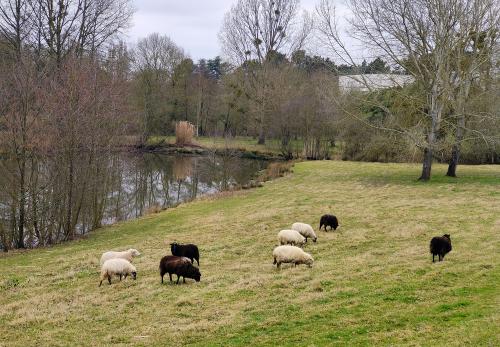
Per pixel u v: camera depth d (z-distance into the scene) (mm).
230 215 31516
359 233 23469
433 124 38094
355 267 17469
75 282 18484
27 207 28781
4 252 26531
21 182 27891
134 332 12844
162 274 17109
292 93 80188
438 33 36938
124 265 17688
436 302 13273
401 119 41719
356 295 14469
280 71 85688
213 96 103000
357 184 40938
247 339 11914
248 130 95062
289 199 35781
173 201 44469
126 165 56156
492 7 37531
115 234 29922
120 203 43062
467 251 18750
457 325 11500
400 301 13656
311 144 73562
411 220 25531
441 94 38000
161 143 84062
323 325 12398
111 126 33625
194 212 34562
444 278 15312
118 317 14062
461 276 15422
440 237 17594
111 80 34812
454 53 38562
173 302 14969
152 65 99500
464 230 22609
